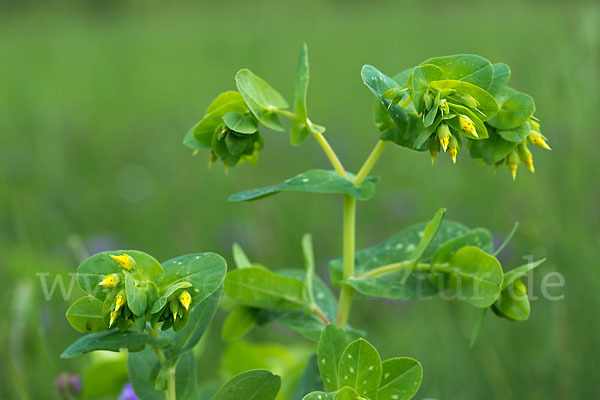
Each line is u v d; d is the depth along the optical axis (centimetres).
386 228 101
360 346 44
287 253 97
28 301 64
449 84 45
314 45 253
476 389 65
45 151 135
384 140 48
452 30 250
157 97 203
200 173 125
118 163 139
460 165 98
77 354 45
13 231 89
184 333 47
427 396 66
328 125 153
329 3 400
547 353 65
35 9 488
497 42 189
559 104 89
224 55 249
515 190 92
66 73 249
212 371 74
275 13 254
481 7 312
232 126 47
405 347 72
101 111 189
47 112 161
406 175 106
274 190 47
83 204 117
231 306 51
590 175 83
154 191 122
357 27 306
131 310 43
